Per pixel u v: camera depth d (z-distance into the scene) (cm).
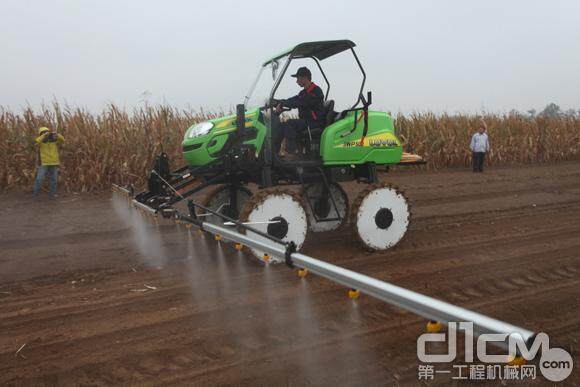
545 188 1101
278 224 493
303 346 322
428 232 671
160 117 1209
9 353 318
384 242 561
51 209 870
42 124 1095
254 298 409
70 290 440
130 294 426
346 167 591
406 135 1559
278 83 525
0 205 914
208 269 494
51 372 293
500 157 1702
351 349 318
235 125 522
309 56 585
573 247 568
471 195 1003
